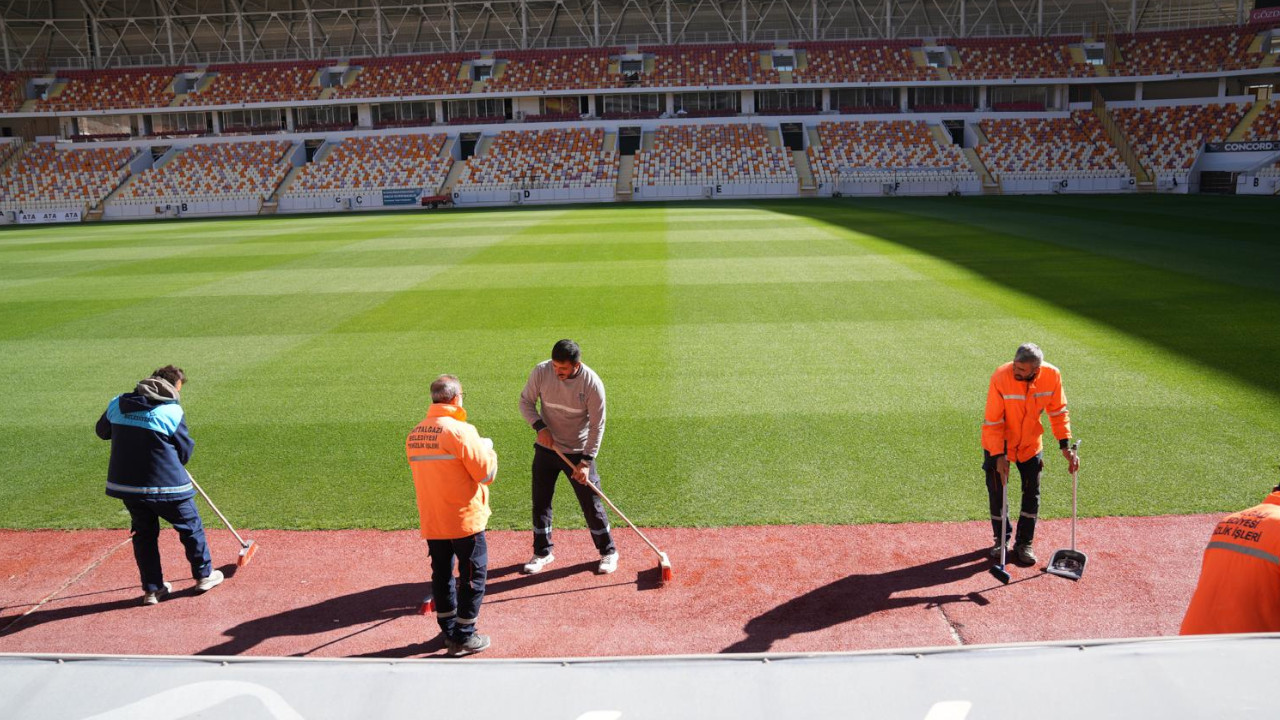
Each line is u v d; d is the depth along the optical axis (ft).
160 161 173.17
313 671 9.11
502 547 22.22
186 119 188.75
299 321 49.62
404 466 27.73
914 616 18.19
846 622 18.02
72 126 187.62
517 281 60.85
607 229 95.66
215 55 193.36
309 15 183.01
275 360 41.19
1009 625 17.70
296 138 178.81
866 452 27.73
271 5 186.29
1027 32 182.70
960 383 34.71
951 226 90.43
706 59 182.19
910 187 160.15
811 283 56.59
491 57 184.34
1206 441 27.55
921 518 23.02
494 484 26.32
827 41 181.88
